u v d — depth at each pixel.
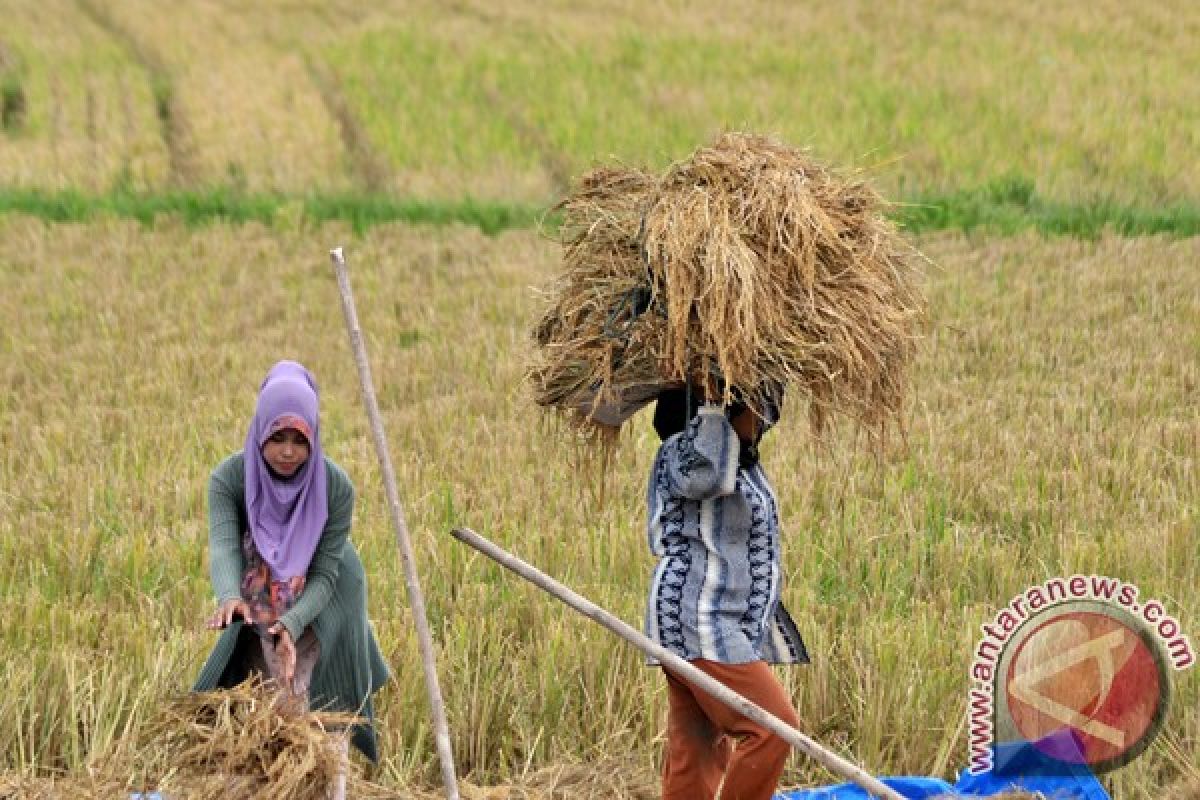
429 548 28.25
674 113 84.25
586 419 19.80
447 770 17.52
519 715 22.48
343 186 72.75
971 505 31.80
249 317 51.44
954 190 67.69
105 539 30.52
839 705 22.83
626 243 18.86
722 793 18.11
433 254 59.16
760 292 17.59
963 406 38.69
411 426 38.56
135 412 40.91
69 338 49.69
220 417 39.88
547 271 56.38
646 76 94.00
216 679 19.41
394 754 21.92
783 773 21.77
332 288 55.62
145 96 92.50
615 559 28.09
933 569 28.19
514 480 33.09
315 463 19.33
